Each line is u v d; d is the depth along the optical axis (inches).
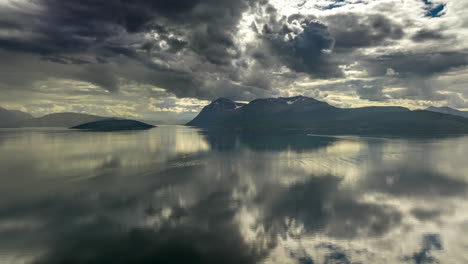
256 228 1567.4
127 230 1525.6
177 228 1557.6
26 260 1227.2
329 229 1557.6
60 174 2913.4
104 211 1814.7
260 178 2770.7
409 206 1934.1
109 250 1311.5
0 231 1499.8
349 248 1352.1
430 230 1555.1
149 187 2416.3
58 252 1290.6
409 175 2906.0
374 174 2962.6
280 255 1284.4
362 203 2001.7
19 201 2005.4
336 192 2272.4
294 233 1507.1
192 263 1211.9
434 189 2368.4
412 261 1242.6
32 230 1514.5
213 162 3782.0
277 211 1835.6
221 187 2422.5
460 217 1744.6
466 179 2728.8
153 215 1749.5
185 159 4037.9
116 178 2746.1
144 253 1286.9
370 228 1577.3
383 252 1316.4
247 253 1298.0
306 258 1259.2
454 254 1301.7
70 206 1911.9
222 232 1512.1
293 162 3772.1
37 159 3917.3
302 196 2162.9
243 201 2036.2
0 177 2758.4
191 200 2055.9
